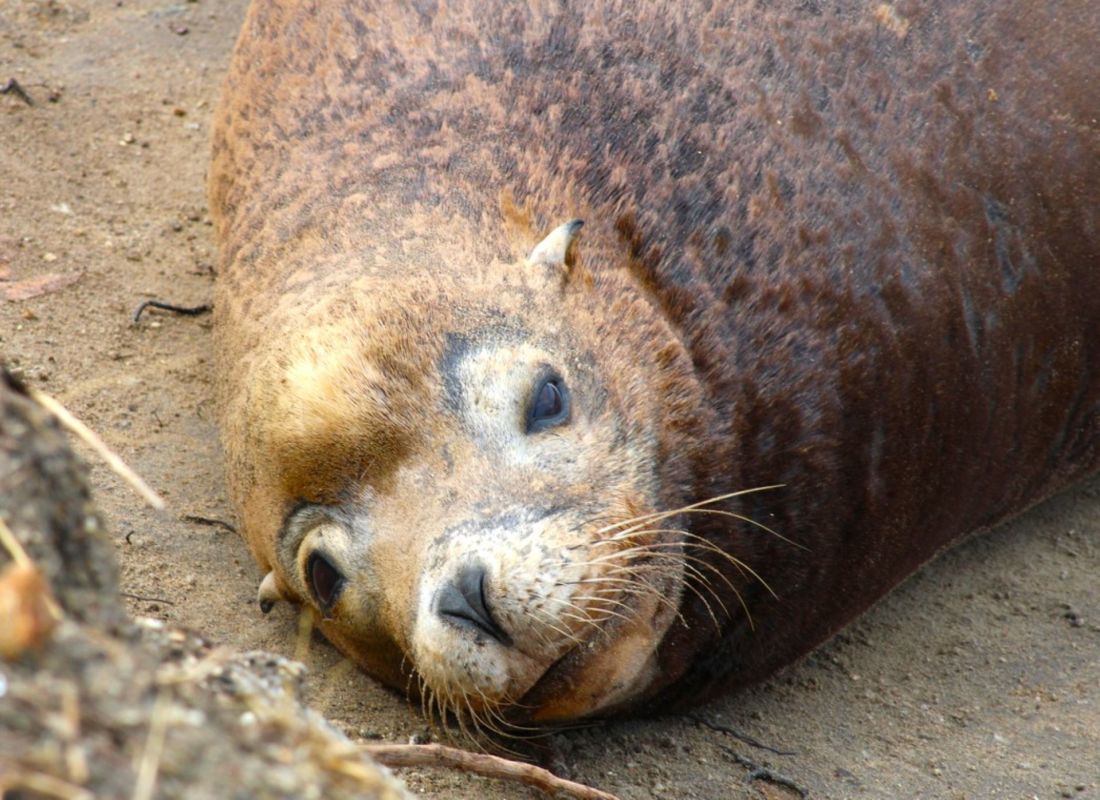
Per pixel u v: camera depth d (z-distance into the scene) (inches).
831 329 604.1
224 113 780.6
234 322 634.2
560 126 623.8
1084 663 666.8
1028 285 666.2
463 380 527.2
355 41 690.8
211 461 715.4
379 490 530.3
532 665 508.7
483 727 565.6
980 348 649.0
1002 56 684.1
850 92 653.3
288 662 310.0
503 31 658.2
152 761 223.6
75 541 270.8
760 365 590.6
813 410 595.8
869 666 664.4
